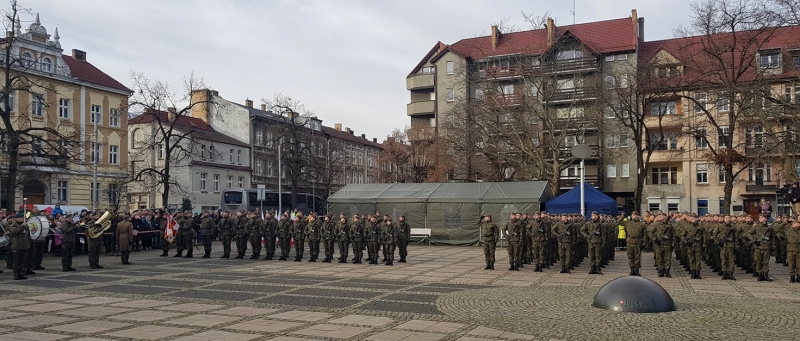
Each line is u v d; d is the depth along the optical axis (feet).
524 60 156.35
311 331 35.63
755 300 46.93
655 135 170.19
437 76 224.53
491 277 63.98
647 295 41.45
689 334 34.19
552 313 40.75
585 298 47.50
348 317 40.04
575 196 110.73
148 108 141.69
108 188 174.60
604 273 68.44
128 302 46.75
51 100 172.24
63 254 70.54
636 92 131.75
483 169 165.89
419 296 49.57
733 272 64.44
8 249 69.67
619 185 195.93
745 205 182.70
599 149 161.68
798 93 117.50
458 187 122.01
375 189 128.98
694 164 185.98
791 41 148.77
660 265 65.00
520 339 33.40
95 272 69.46
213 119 245.04
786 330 35.37
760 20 103.04
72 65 185.88
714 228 70.44
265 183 249.96
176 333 35.24
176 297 49.29
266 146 250.78
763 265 60.95
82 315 41.19
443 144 169.17
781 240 62.69
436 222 119.44
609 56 197.98
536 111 141.28
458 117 153.48
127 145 199.11
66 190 177.58
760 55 118.42
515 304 44.73
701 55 138.72
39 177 160.56
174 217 96.73
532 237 70.38
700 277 63.77
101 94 189.57
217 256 93.50
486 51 214.90
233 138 241.35
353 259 82.17
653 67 130.93
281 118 194.18
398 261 83.61
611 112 162.81
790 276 59.98
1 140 109.40
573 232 70.13
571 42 188.85
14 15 112.47
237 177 236.22
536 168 146.51
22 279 62.23
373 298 48.49
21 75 120.47
